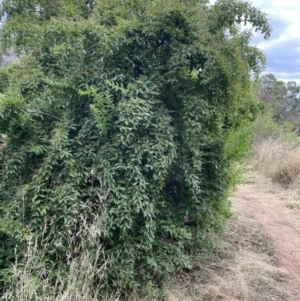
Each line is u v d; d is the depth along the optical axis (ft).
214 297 10.92
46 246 9.66
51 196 10.12
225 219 16.39
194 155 11.53
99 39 10.75
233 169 15.42
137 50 11.10
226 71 10.92
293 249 15.52
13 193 10.86
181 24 11.03
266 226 18.19
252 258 13.94
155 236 11.61
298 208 21.72
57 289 8.99
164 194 12.06
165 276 11.34
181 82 11.30
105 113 10.43
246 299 11.00
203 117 11.46
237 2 12.31
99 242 10.12
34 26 13.75
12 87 13.64
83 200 10.37
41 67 14.02
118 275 10.05
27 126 11.40
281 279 12.65
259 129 37.78
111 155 10.45
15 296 8.64
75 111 11.22
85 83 10.86
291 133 40.22
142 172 10.66
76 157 10.52
